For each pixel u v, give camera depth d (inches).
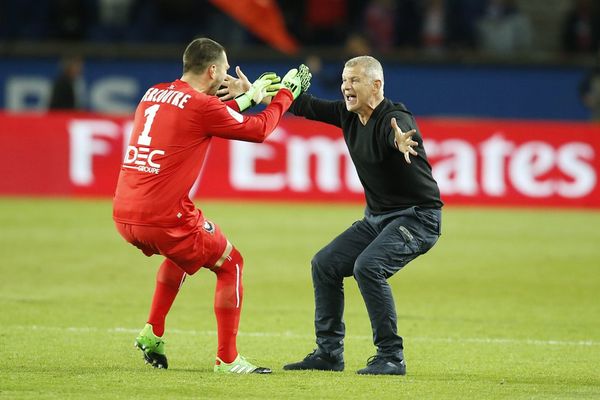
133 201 1023.0
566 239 2177.7
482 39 3176.7
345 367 1138.7
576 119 2977.4
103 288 1632.6
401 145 1006.4
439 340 1316.4
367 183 1094.4
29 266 1800.0
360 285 1061.8
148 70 2942.9
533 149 2576.3
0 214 2338.8
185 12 3248.0
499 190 2578.7
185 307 1514.5
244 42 3228.3
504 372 1120.8
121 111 2942.9
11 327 1323.8
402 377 1058.7
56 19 3287.4
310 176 2576.3
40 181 2591.0
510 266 1887.3
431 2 3171.8
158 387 981.8
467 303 1579.7
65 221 2266.2
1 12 3294.8
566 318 1478.8
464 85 2967.5
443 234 2209.6
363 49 2938.0
